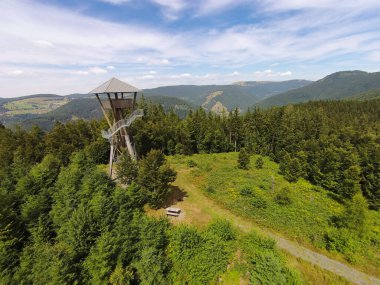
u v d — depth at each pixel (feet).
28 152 137.80
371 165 123.13
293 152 185.06
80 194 78.48
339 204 108.78
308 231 81.05
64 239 65.82
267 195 106.11
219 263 60.54
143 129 174.09
